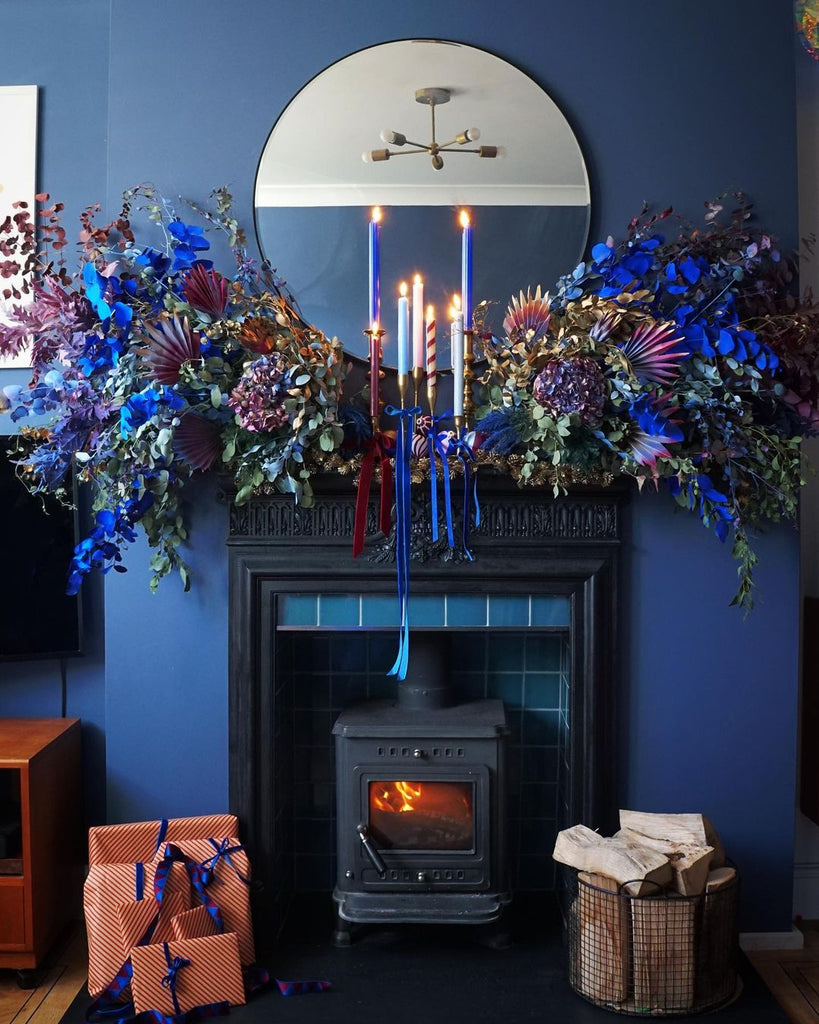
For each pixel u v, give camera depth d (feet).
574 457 7.64
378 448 7.76
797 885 9.34
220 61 8.25
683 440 7.86
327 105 8.28
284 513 8.21
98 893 7.73
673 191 8.29
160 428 7.31
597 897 7.43
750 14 8.26
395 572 8.17
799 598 8.48
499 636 9.18
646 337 7.57
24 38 9.28
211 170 8.27
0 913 7.97
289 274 8.31
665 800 8.52
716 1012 7.42
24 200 9.26
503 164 8.31
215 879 7.97
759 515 8.39
